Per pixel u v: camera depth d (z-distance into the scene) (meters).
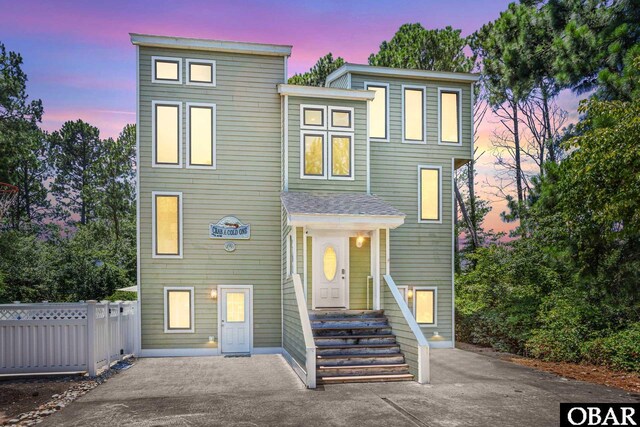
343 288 13.18
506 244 16.62
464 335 17.48
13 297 21.50
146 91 14.12
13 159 30.55
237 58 14.65
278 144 14.70
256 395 8.74
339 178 13.94
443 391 9.08
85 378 9.97
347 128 14.09
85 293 22.42
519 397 8.58
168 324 13.82
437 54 23.45
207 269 14.11
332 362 10.34
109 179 39.94
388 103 15.77
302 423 6.98
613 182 9.26
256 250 14.39
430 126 16.02
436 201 15.95
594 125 10.26
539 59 18.11
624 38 12.80
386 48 26.59
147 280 13.80
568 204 10.89
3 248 22.80
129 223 36.75
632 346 10.53
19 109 32.50
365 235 13.35
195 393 8.88
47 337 10.03
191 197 14.17
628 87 11.23
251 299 14.25
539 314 13.70
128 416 7.30
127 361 12.56
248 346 14.13
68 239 31.50
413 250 15.62
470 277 17.16
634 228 9.35
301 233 12.23
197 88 14.40
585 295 12.55
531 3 20.61
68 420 7.08
